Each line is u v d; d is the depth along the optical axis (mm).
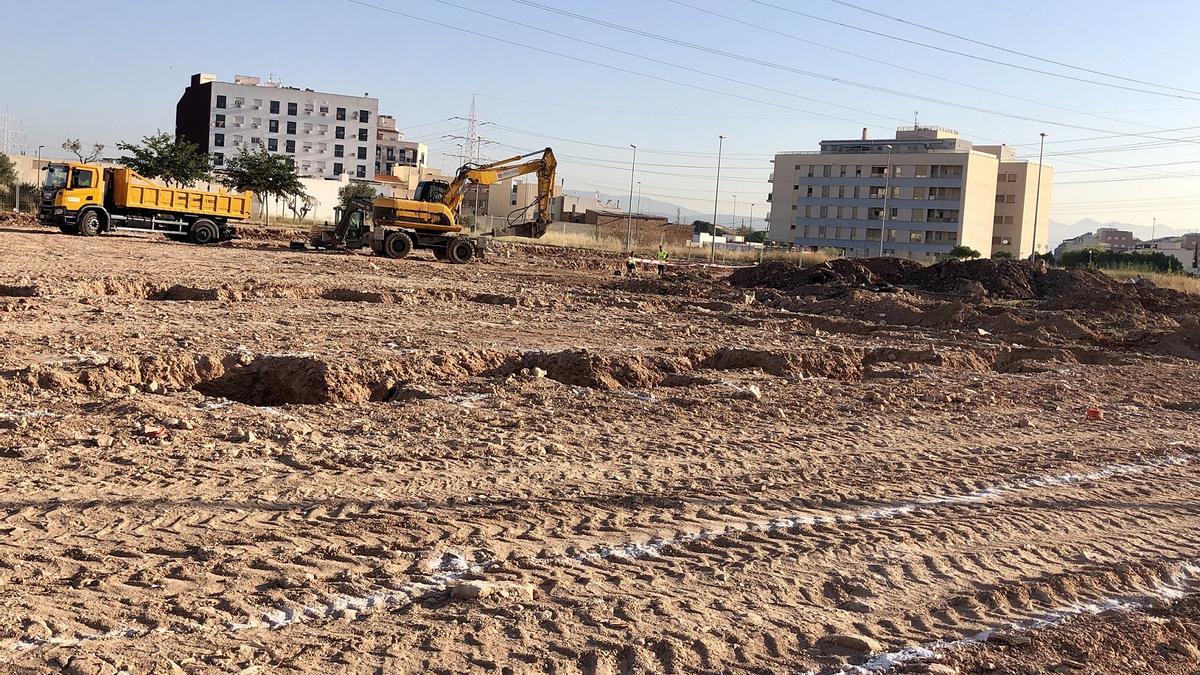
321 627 5598
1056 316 28359
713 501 8680
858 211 118125
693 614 6148
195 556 6574
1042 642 6055
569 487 8836
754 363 17750
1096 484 10195
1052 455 11430
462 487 8609
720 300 33031
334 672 5055
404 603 6012
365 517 7602
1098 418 13969
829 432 12078
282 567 6438
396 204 43969
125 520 7207
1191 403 16047
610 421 11859
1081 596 6973
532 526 7672
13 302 18547
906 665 5613
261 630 5516
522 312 24250
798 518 8352
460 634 5582
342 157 138875
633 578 6711
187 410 10898
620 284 36344
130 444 9297
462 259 45531
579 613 5996
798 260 71062
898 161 114875
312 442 9820
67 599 5746
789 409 13344
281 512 7605
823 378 16891
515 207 130750
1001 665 5699
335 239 45406
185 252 38594
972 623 6348
